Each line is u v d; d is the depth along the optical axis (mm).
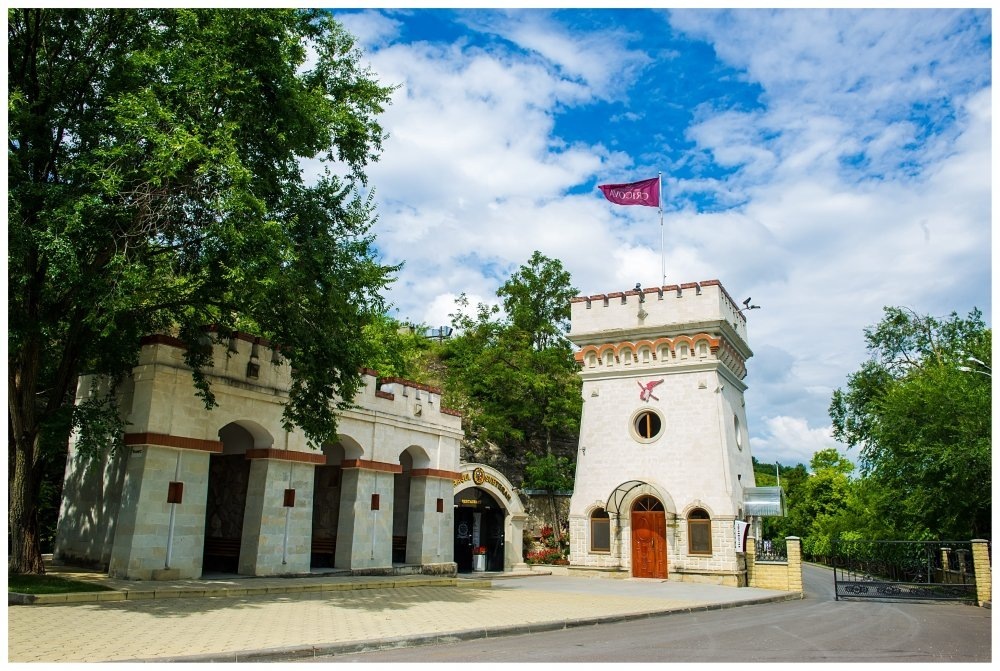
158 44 16359
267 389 21172
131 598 14922
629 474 30828
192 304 17094
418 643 12047
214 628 12000
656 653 11492
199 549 18812
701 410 30062
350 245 18422
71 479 21312
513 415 40875
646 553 29875
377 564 24516
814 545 57094
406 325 48688
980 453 24594
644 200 33656
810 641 13312
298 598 17141
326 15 18906
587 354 33062
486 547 33188
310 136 17422
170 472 18312
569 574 31234
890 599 24016
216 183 15141
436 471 27812
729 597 22750
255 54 16250
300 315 17391
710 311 30922
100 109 16500
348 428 23797
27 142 15641
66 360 17172
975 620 17625
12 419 16219
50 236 13609
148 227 15273
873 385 43156
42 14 15820
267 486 20922
